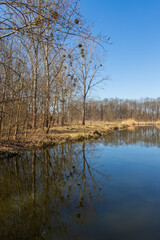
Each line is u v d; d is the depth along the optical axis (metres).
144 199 3.57
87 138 12.38
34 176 5.06
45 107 10.54
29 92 8.89
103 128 18.95
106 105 67.56
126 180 4.70
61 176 5.07
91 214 2.98
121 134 16.38
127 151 8.63
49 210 3.21
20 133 9.71
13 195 3.84
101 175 5.11
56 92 10.06
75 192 3.97
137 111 65.75
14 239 2.46
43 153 7.66
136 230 2.53
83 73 21.39
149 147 9.75
